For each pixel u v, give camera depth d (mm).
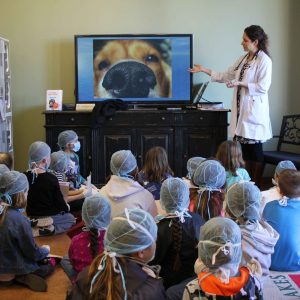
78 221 4113
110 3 6227
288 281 2818
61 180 4234
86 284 1647
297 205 2846
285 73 6469
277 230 2826
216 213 2830
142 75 6168
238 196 2406
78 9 6223
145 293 1611
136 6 6238
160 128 5891
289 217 2818
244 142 5160
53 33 6254
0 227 2844
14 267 2891
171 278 2346
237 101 5195
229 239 1779
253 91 5035
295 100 6500
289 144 6504
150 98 6195
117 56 6137
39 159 3836
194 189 2965
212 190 2885
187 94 6195
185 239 2330
